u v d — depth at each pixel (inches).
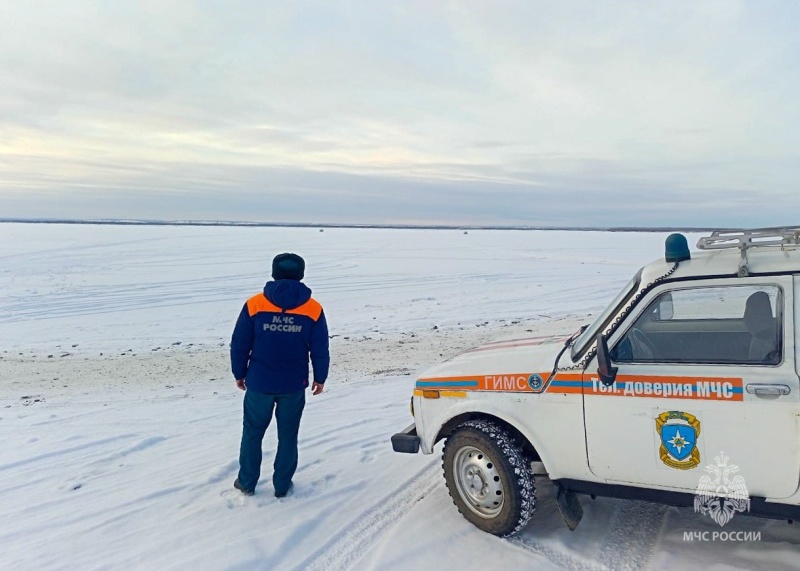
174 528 157.2
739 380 119.0
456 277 1007.6
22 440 246.8
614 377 128.0
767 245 123.9
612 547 137.3
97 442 237.5
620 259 1423.5
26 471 207.5
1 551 148.3
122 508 171.6
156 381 370.6
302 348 171.0
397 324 583.8
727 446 120.1
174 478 194.5
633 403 128.7
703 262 133.1
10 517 169.2
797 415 113.9
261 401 169.6
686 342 135.5
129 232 2859.3
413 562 134.4
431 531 148.6
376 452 212.5
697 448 122.5
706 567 125.5
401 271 1105.4
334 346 481.1
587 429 134.4
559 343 152.8
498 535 144.6
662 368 126.9
